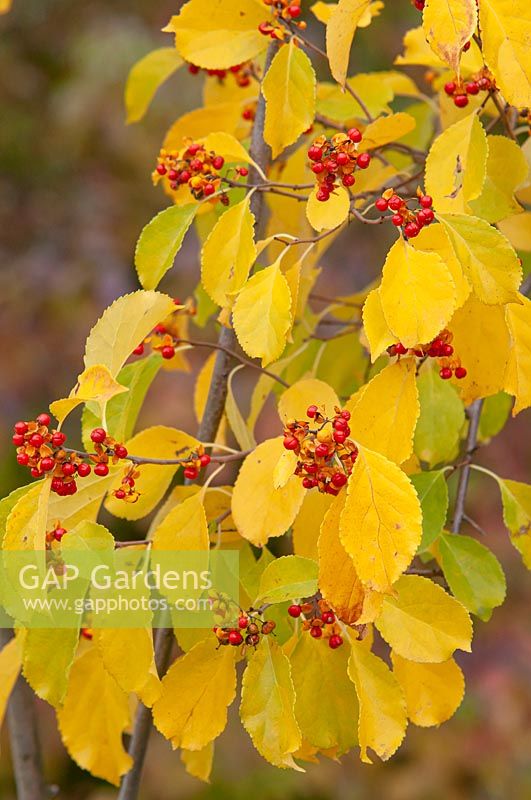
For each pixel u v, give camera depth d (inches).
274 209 63.7
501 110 60.7
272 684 55.7
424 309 54.2
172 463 58.1
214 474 58.5
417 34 65.6
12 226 174.9
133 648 56.1
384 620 56.5
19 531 55.2
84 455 55.7
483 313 56.7
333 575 54.1
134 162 175.2
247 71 66.0
